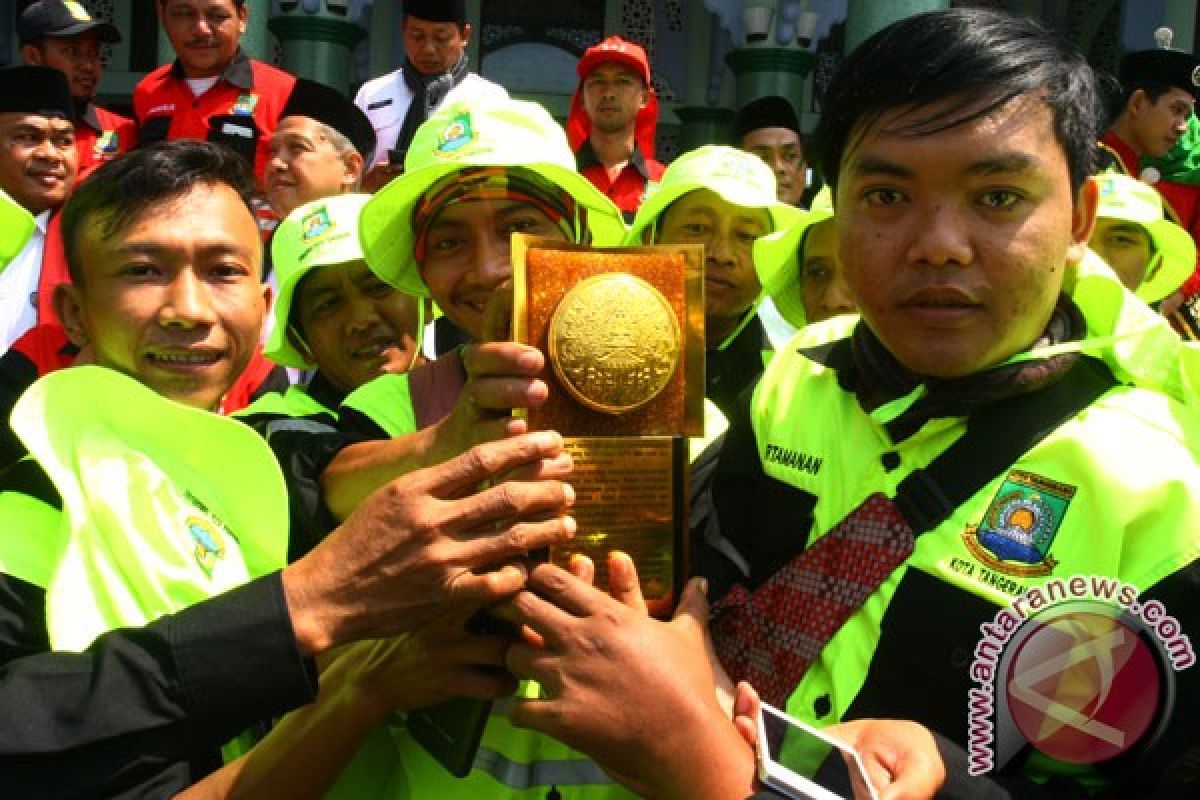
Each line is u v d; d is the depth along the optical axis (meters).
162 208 1.59
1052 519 1.28
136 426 1.48
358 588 1.23
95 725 1.19
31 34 5.20
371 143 4.34
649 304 1.30
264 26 8.80
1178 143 4.39
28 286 4.02
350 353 2.34
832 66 12.59
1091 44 12.00
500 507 1.21
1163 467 1.26
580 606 1.18
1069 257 1.38
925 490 1.35
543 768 1.56
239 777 1.32
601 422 1.32
